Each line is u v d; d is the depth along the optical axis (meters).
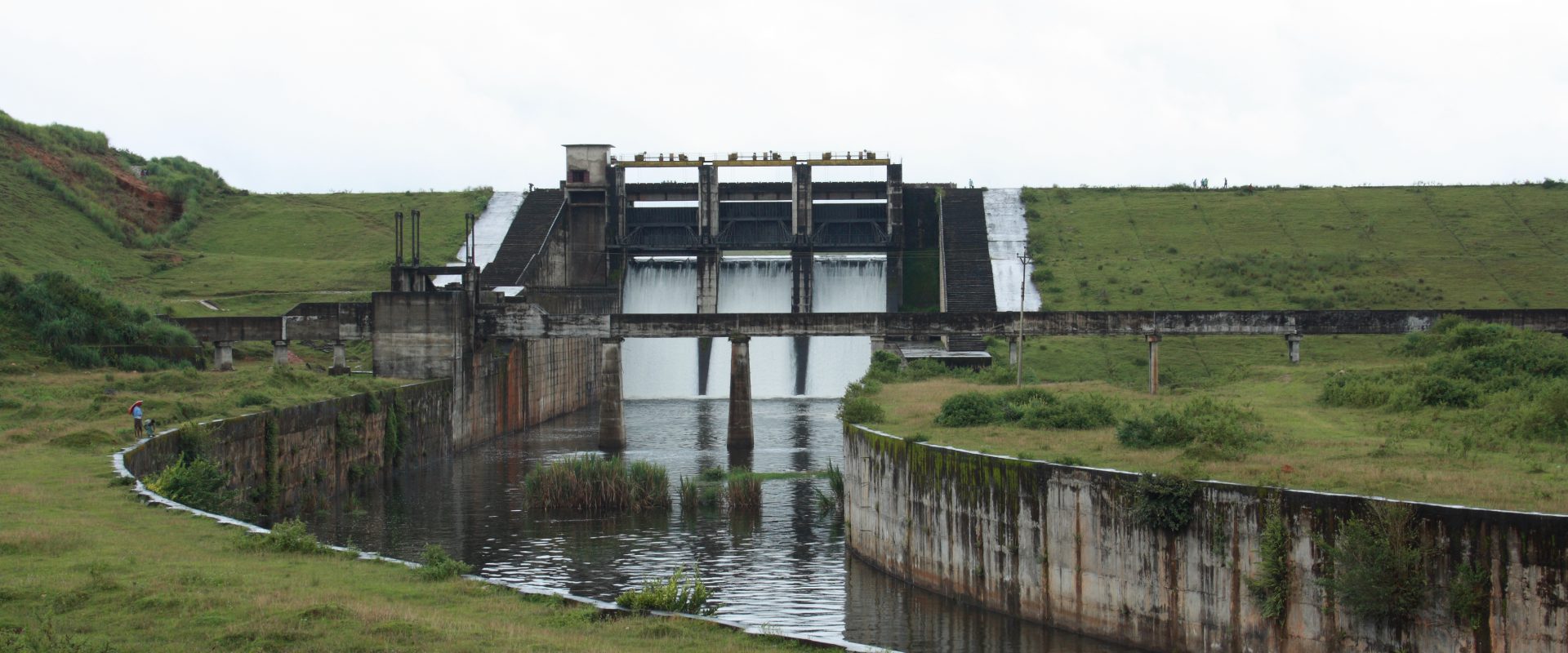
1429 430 56.81
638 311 177.25
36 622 29.98
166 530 43.16
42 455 60.56
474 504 85.69
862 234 180.38
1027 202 198.62
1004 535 52.47
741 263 180.50
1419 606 36.81
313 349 143.50
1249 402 72.19
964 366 132.25
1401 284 159.12
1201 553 43.56
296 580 35.84
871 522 65.31
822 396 166.75
